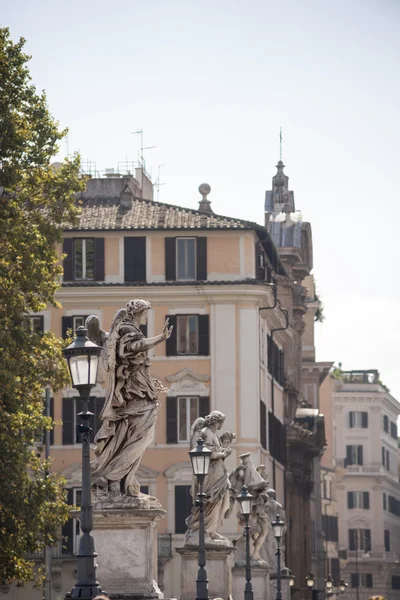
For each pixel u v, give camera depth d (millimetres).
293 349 182750
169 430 139625
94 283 142125
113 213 146000
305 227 190500
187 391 140875
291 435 170625
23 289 88062
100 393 137375
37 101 91438
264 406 147875
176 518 138250
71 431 138125
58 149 92250
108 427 43438
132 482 43531
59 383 88750
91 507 38969
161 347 141375
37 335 87250
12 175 88438
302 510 180500
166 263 142750
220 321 141625
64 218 92562
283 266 175750
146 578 42625
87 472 39094
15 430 83500
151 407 43625
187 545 60125
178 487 138625
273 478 153875
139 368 43625
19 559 84125
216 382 141000
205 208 152500
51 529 86375
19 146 89438
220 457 59875
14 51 90688
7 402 82938
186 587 59938
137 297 141750
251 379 141250
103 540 42719
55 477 89438
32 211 91625
